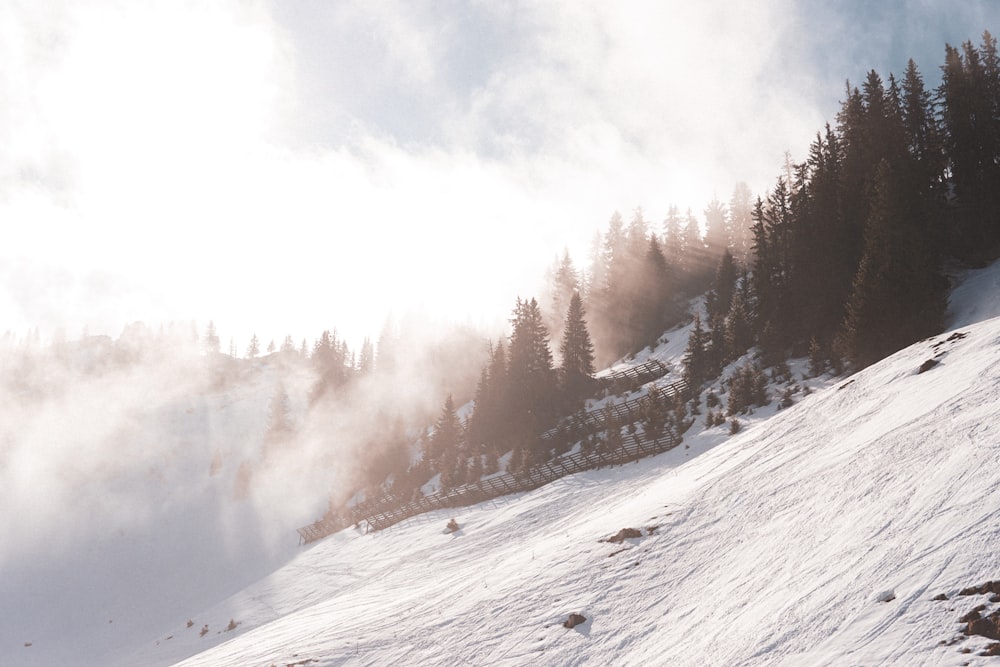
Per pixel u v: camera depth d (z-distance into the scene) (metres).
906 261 36.88
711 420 42.06
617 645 13.61
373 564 46.16
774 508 16.33
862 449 16.39
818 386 38.38
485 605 18.86
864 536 11.84
